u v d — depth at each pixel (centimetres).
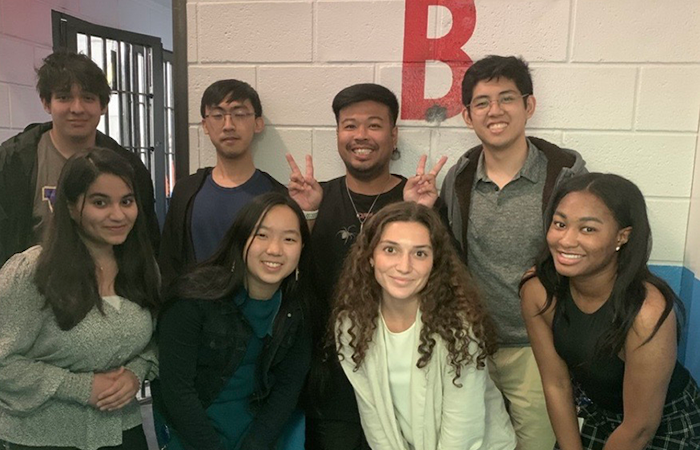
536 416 169
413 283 133
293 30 198
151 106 440
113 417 142
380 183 178
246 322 144
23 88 305
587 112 188
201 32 202
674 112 185
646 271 130
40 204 190
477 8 188
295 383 151
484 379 141
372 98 170
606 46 184
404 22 192
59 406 136
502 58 162
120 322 139
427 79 193
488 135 162
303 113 201
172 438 150
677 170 187
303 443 155
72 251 133
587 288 133
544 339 146
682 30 181
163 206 455
